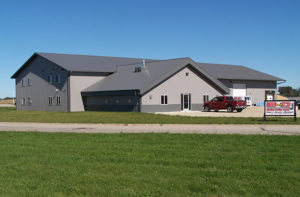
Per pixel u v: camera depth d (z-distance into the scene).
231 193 6.59
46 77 46.22
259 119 22.64
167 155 10.15
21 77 52.34
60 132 16.97
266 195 6.47
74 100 41.72
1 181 7.72
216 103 35.75
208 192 6.68
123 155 10.27
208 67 50.78
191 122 20.98
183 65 37.38
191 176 7.77
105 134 15.48
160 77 35.25
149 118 25.03
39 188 7.14
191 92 38.50
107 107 38.94
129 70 42.06
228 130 16.53
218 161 9.24
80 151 11.12
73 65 43.41
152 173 8.07
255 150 10.81
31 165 9.17
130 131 16.86
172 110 36.69
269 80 51.62
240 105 34.12
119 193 6.72
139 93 33.59
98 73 43.66
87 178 7.75
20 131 17.84
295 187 6.89
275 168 8.39
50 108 45.47
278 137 13.48
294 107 20.98
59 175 8.07
